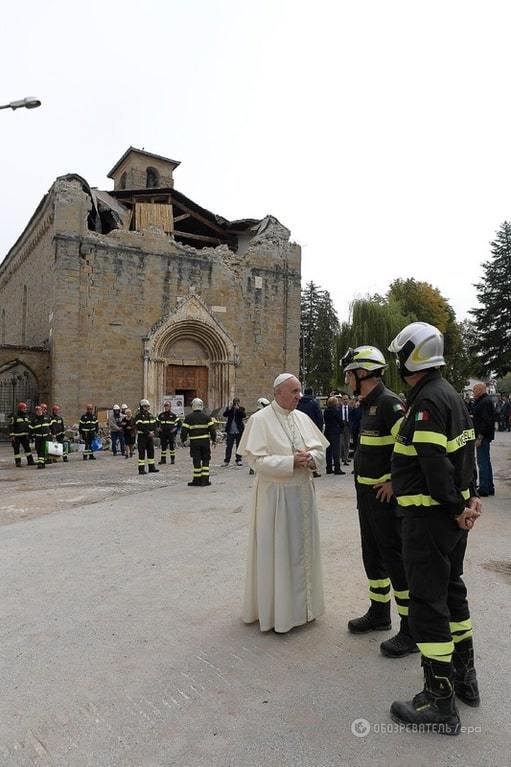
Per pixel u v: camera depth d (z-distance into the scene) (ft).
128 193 96.99
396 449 10.55
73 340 77.20
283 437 14.33
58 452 54.65
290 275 97.60
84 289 78.79
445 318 176.86
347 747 9.02
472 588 16.57
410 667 11.86
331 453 42.65
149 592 16.65
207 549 21.29
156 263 84.69
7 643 13.20
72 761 8.78
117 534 23.88
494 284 141.90
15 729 9.69
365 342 119.44
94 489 37.45
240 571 18.57
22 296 101.96
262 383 93.91
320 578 14.53
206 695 10.76
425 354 10.30
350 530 24.02
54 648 12.89
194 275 87.97
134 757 8.85
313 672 11.66
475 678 10.49
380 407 13.09
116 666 11.99
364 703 10.41
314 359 208.95
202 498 32.48
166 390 87.40
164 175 118.01
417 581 9.97
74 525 25.76
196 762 8.68
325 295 226.99
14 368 82.12
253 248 94.79
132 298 82.53
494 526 24.57
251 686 11.09
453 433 9.84
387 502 12.80
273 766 8.55
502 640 12.99
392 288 178.19
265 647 12.89
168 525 25.45
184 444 72.90
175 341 88.12
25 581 17.80
